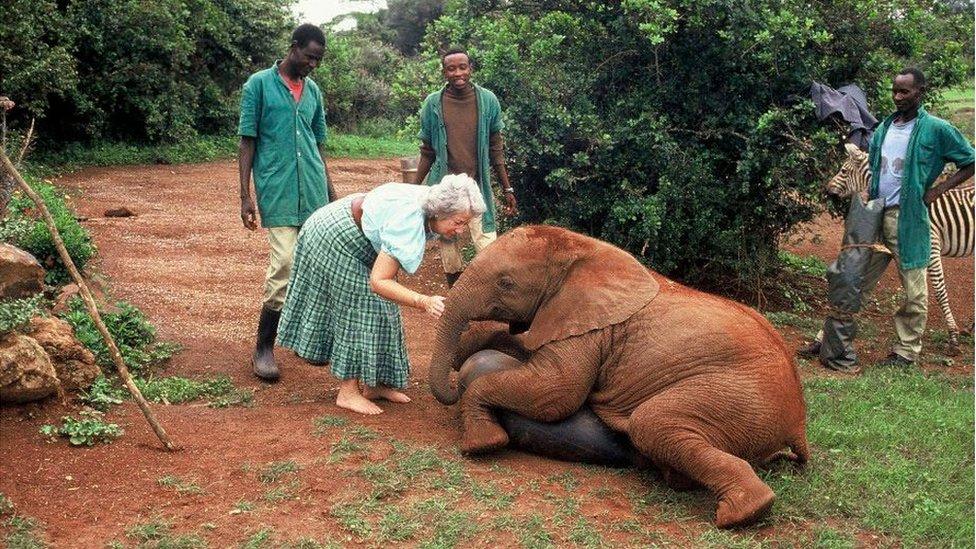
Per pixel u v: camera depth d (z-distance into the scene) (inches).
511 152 344.8
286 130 238.7
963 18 392.8
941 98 402.6
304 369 256.2
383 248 192.2
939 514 176.1
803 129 347.3
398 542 156.9
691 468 172.2
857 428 222.1
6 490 164.1
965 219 344.5
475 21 379.6
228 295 342.0
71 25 744.3
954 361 311.7
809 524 171.0
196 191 643.5
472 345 216.4
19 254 231.9
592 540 158.4
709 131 351.6
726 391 178.1
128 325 266.4
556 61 364.2
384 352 213.6
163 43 820.6
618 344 189.0
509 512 167.3
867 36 359.3
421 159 302.0
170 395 226.2
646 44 346.6
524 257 194.5
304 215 240.5
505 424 194.9
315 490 172.1
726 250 365.7
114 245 414.6
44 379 193.0
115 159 796.6
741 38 332.8
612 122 354.0
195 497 168.2
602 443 189.9
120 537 153.8
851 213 285.1
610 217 352.2
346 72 1222.3
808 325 339.0
